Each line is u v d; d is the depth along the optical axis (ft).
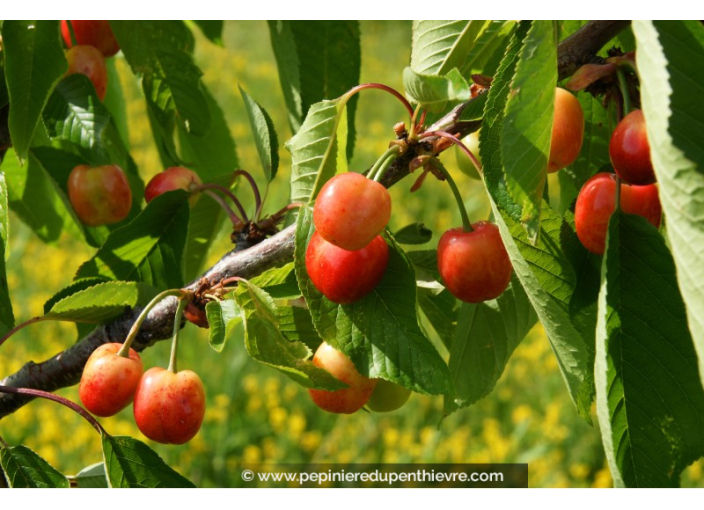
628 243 6.78
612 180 6.97
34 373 9.34
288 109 11.96
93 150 10.39
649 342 6.71
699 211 5.32
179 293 8.27
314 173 8.51
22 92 9.26
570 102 7.12
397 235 9.68
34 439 26.32
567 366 6.73
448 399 9.79
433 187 38.73
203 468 26.08
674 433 6.68
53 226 13.52
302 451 27.25
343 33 11.19
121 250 10.14
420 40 8.75
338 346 7.66
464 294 7.52
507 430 28.99
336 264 7.26
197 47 53.88
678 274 5.36
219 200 9.82
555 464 27.35
